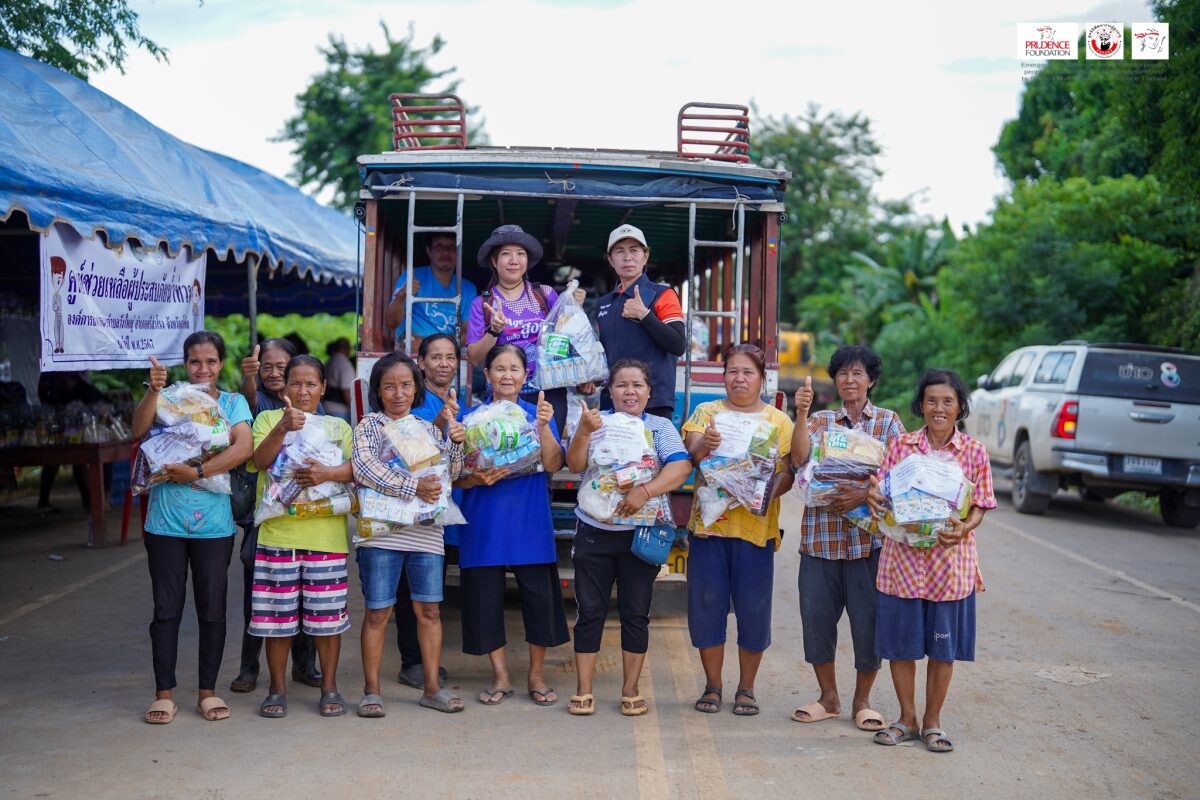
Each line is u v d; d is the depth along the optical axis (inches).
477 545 204.1
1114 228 748.0
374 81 1016.2
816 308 1375.5
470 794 160.1
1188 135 524.7
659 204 241.6
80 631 259.8
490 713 201.2
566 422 227.6
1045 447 468.4
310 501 191.0
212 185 339.0
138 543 384.8
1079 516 496.4
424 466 193.9
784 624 280.7
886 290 1211.9
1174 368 457.1
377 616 197.3
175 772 166.6
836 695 202.7
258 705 203.9
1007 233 783.1
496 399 206.8
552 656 248.1
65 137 286.8
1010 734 192.5
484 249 230.5
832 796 161.6
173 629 192.4
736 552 200.4
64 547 374.0
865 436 191.6
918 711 205.3
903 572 182.5
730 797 160.7
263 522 193.3
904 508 177.9
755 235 275.9
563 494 250.5
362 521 191.9
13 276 421.7
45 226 238.4
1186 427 450.3
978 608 297.9
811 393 190.4
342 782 163.8
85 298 260.8
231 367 696.4
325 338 806.5
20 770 166.4
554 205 274.1
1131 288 725.3
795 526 457.1
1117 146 823.1
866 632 194.7
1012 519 475.2
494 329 220.2
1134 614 293.1
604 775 168.9
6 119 272.5
